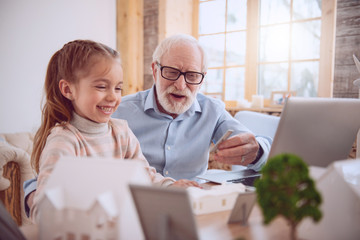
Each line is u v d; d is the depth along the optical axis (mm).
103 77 969
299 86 2902
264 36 3074
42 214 510
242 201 601
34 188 837
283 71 2982
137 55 3471
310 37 2809
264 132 1715
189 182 921
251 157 1202
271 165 457
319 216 445
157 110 1514
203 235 561
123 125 1219
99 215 483
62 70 995
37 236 585
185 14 3441
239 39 3217
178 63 1383
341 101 842
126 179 499
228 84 3324
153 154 1519
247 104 2953
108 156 1067
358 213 535
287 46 2945
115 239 475
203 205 673
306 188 446
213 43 3398
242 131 1517
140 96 1623
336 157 875
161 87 1425
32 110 2918
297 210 440
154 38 3359
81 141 983
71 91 991
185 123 1555
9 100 2748
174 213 438
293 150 813
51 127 1001
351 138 877
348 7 2459
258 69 3131
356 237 531
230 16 3262
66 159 560
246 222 616
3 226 514
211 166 2805
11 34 2740
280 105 2900
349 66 2477
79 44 1019
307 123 811
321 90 2729
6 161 1823
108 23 3475
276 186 444
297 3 2863
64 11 3121
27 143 2293
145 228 470
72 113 1032
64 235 502
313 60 2801
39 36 2941
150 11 3373
